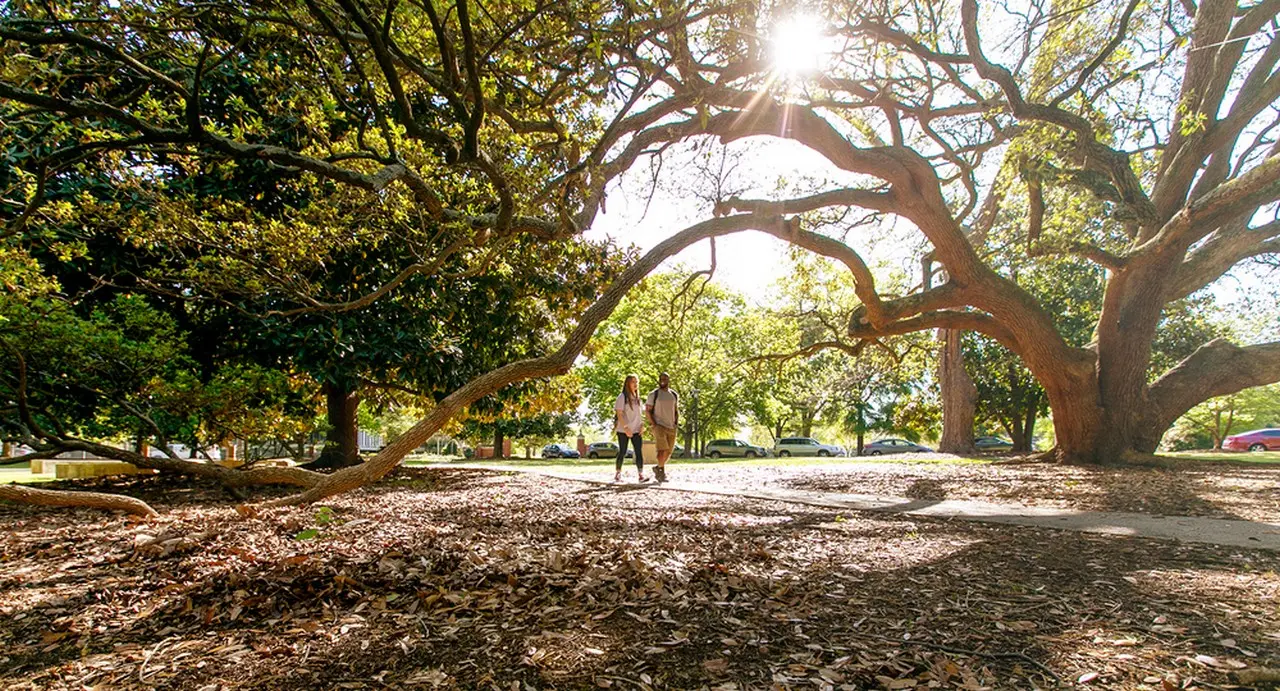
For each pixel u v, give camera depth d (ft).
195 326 33.65
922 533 16.69
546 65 17.54
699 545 14.33
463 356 36.76
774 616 9.43
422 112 26.53
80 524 18.06
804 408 153.48
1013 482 32.24
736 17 17.88
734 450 144.05
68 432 32.83
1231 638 8.46
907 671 7.47
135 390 26.53
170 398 25.14
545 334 43.34
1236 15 42.68
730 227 28.43
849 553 13.94
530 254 33.22
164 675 7.70
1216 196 34.60
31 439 23.61
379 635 8.80
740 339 128.57
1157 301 42.96
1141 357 43.14
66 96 19.79
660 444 33.06
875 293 39.14
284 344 30.53
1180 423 140.26
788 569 12.25
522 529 16.48
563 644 8.38
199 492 27.32
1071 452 43.98
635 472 42.01
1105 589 10.95
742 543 14.75
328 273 30.17
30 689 7.39
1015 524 18.42
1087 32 36.47
